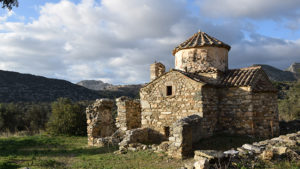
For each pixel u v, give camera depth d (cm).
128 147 1234
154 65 1934
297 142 959
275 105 1493
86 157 1125
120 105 1753
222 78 1559
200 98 1343
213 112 1441
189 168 696
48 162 995
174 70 1466
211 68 1538
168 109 1469
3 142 1628
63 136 2064
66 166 958
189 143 1012
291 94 3841
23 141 1673
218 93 1520
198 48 1625
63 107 2339
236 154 777
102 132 1672
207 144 1182
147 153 1078
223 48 1666
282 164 755
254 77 1469
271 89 1473
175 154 979
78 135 2159
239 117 1427
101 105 1661
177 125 997
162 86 1509
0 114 3431
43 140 1748
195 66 1627
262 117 1412
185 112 1395
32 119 3781
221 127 1483
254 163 750
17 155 1212
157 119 1507
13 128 3422
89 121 1620
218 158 713
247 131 1390
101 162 986
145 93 1573
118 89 9181
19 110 3853
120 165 915
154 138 1504
